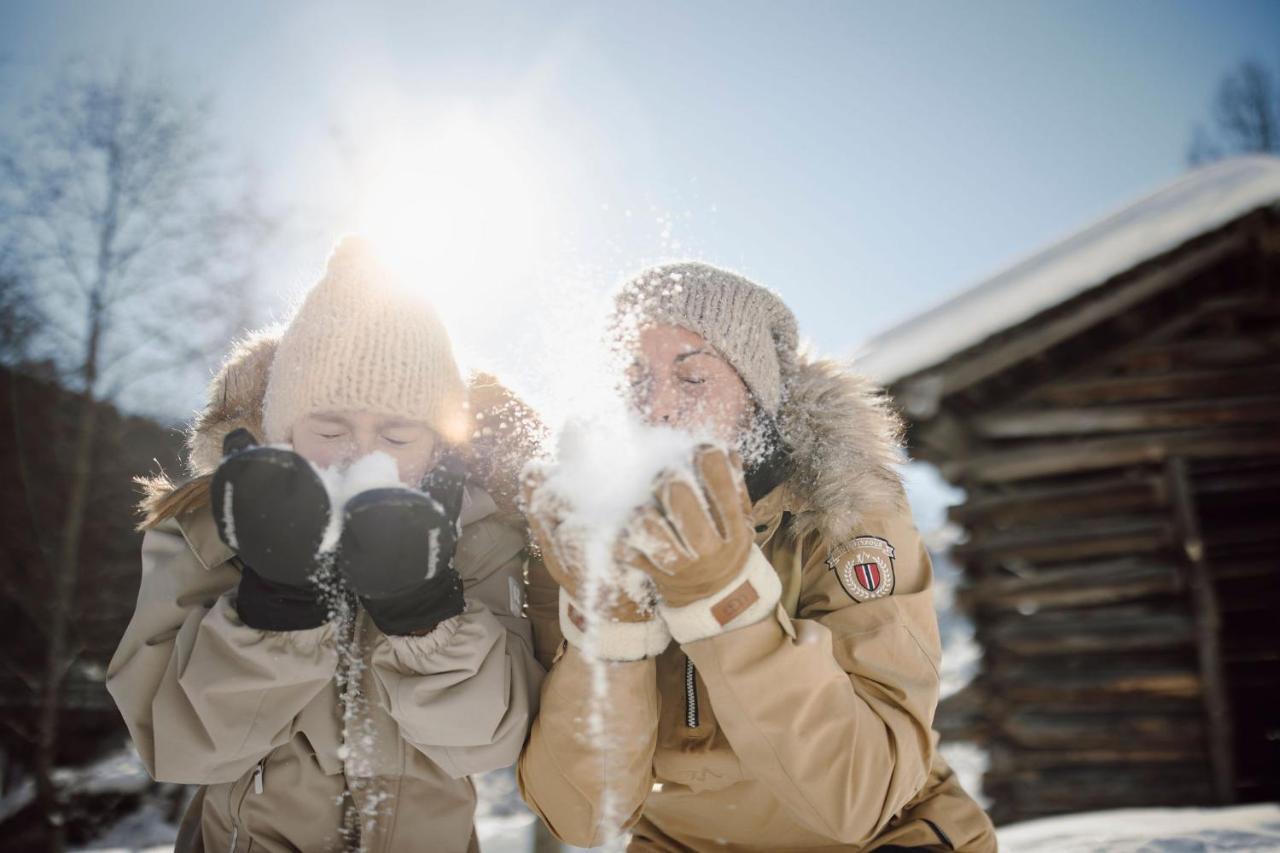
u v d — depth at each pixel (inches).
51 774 349.4
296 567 48.6
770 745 54.4
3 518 402.0
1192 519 278.5
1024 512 290.0
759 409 67.2
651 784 62.4
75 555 379.6
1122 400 289.0
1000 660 288.0
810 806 55.6
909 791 58.9
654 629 56.2
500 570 65.9
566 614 56.3
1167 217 285.7
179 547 61.9
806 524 65.8
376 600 54.2
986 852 66.1
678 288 64.8
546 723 58.1
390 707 56.4
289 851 60.0
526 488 50.6
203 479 60.6
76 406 413.7
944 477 303.4
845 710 54.5
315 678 55.6
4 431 409.7
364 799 60.1
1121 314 286.0
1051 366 292.5
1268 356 284.2
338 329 57.5
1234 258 282.7
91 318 380.8
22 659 404.5
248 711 55.5
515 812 296.0
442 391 60.4
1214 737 267.4
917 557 64.7
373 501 46.8
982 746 290.4
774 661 52.8
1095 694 278.2
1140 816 129.8
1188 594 278.2
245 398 66.2
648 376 64.0
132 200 381.1
